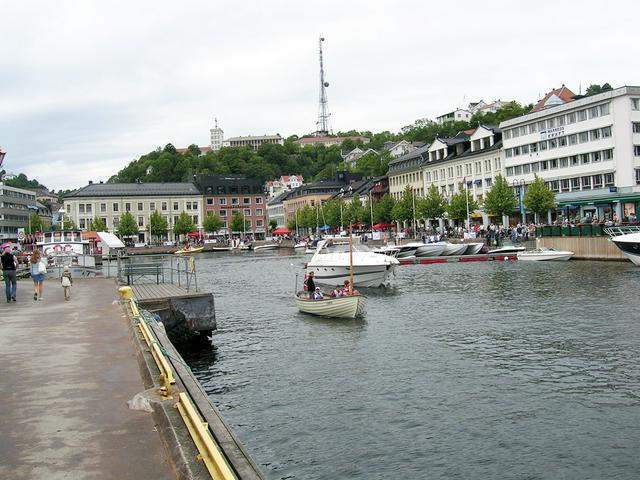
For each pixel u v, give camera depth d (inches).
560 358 863.7
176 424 321.7
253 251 5369.1
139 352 518.9
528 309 1290.6
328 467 530.6
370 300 1574.8
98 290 1204.5
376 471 519.2
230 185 6781.5
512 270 2191.2
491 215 3390.7
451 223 4220.0
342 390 748.0
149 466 280.5
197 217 6560.0
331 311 1299.2
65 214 6146.7
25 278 1663.4
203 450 282.4
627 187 2933.1
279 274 2566.4
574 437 574.2
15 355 530.0
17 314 821.2
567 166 3304.6
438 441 576.1
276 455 560.4
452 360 874.8
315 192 7155.5
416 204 4136.3
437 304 1435.8
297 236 6565.0
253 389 769.6
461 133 4566.9
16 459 290.2
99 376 451.5
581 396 692.1
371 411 665.6
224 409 694.5
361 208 4997.5
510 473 505.0
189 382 430.9
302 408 685.9
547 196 2977.4
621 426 597.0
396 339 1039.6
